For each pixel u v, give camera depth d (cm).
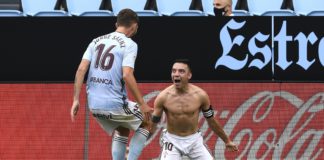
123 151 2150
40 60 2866
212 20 2847
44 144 2858
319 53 2842
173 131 2275
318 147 2828
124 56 2022
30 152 2858
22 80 2875
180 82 2222
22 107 2872
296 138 2833
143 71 2855
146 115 2008
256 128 2841
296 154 2825
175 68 2227
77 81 2045
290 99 2841
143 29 2850
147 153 2820
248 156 2830
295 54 2845
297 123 2838
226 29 2850
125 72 1989
